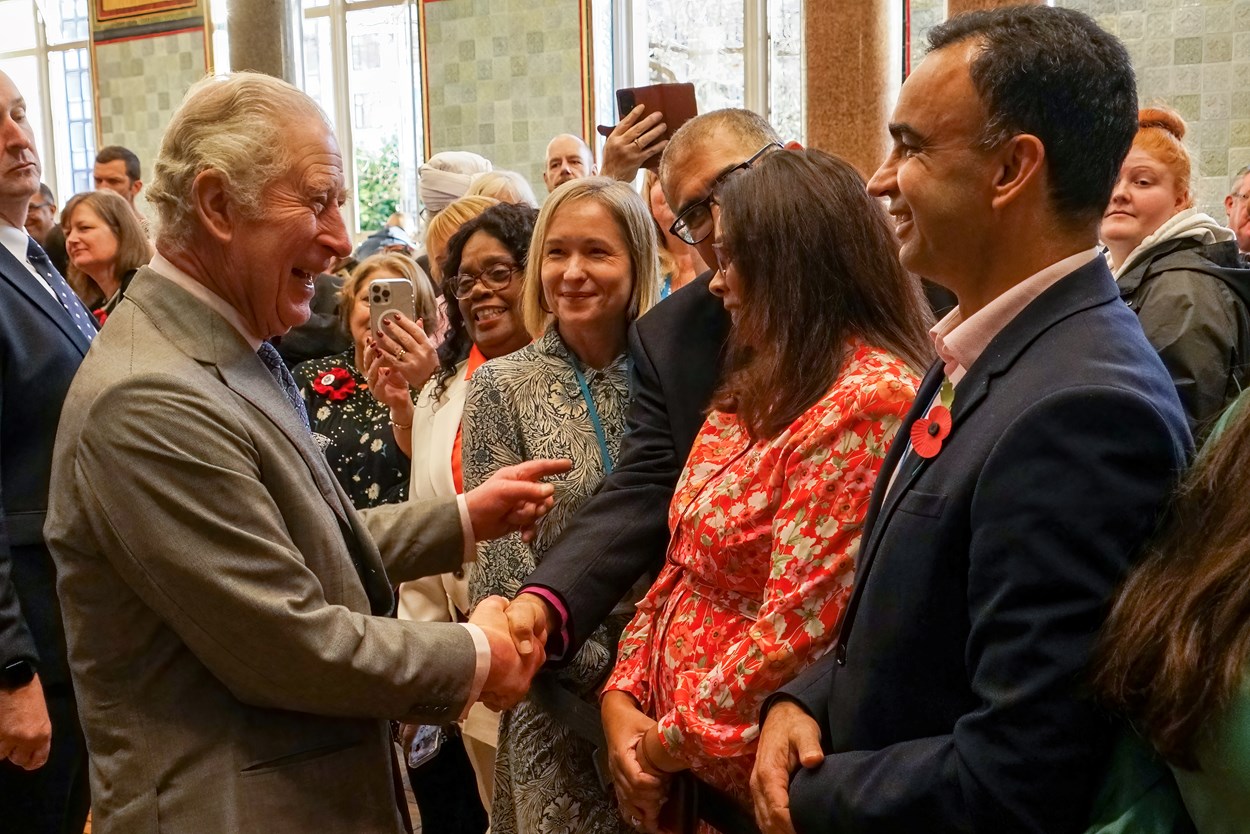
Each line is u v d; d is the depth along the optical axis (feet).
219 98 5.85
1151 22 21.79
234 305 6.07
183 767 5.59
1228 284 10.68
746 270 6.26
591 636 7.66
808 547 5.78
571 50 28.09
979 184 4.74
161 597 5.40
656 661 6.81
